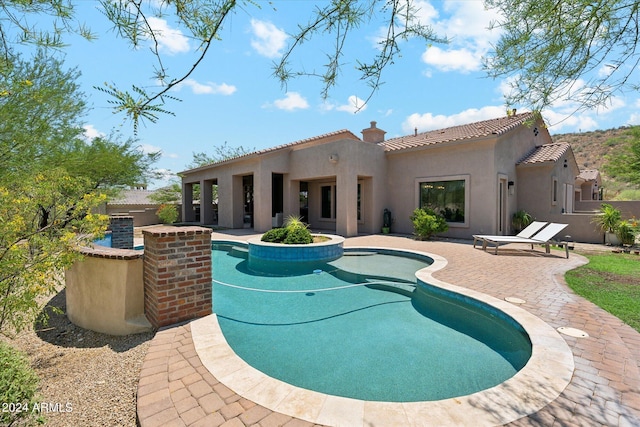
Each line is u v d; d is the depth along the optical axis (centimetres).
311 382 378
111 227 1006
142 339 448
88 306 511
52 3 198
